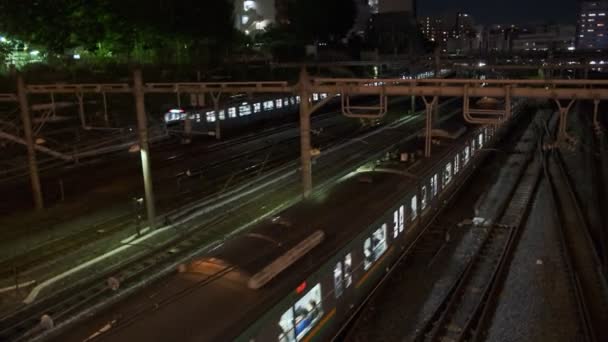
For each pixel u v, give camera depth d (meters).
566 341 12.59
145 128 19.98
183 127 40.31
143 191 27.75
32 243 20.34
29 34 40.50
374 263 14.16
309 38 87.12
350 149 38.59
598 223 21.44
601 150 35.69
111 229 21.70
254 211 24.02
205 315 8.93
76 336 8.66
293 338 10.23
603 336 12.73
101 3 43.78
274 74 68.69
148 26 48.28
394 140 42.03
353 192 15.47
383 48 103.69
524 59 62.84
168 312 9.01
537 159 35.97
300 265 10.82
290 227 12.28
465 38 165.25
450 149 23.83
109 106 41.66
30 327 14.09
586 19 156.88
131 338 8.30
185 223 22.39
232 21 68.06
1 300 15.70
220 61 63.12
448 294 14.98
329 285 11.58
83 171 31.94
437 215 21.58
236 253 10.78
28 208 24.92
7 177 29.95
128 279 16.80
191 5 54.59
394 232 15.55
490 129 36.41
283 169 32.53
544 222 21.80
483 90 13.52
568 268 16.48
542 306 14.31
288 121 51.34
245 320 8.95
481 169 32.12
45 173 31.41
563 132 12.73
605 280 15.55
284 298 9.80
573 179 30.09
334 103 62.84
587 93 12.23
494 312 14.07
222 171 32.09
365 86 15.16
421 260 17.77
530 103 67.62
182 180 29.95
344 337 13.16
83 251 19.41
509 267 17.05
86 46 45.66
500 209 23.52
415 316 14.04
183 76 53.06
